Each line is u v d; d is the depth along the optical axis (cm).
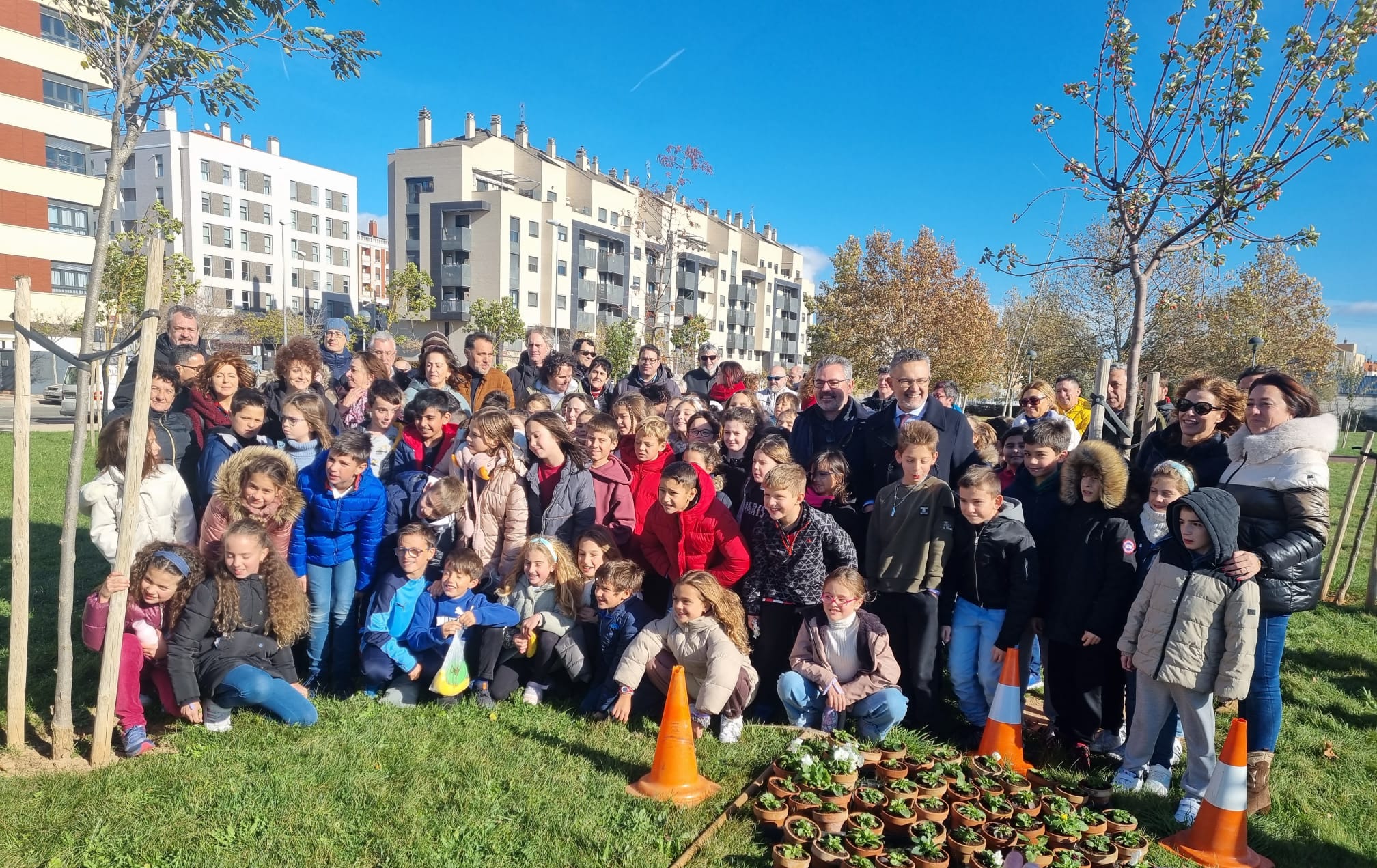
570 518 541
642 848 347
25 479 400
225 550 449
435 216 4972
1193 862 356
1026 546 452
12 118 3077
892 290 3186
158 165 5991
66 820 351
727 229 6681
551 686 514
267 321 5231
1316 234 484
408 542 487
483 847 344
